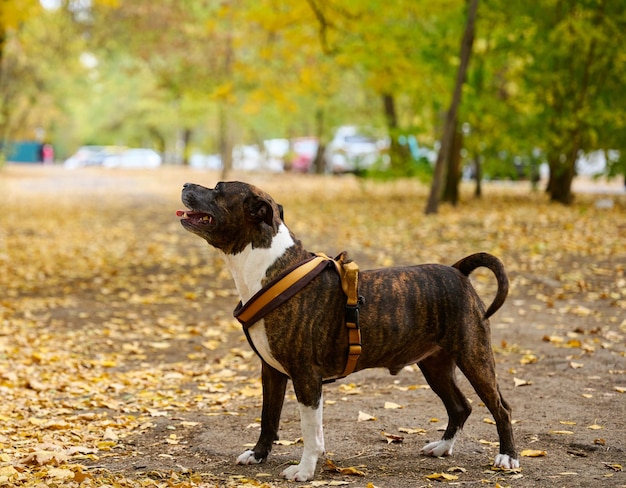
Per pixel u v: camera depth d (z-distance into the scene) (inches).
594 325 375.6
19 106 1759.4
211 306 462.9
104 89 2055.9
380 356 209.5
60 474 206.5
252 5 855.7
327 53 725.9
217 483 199.8
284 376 217.9
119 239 727.1
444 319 210.2
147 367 348.8
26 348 372.2
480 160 992.9
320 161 1660.9
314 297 203.3
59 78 1753.2
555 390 281.7
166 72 1181.7
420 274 213.0
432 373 223.3
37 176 1598.2
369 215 784.9
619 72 829.8
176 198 1124.5
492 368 211.9
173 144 2559.1
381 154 928.9
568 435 232.7
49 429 260.2
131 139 2637.8
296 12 700.0
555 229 630.5
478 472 205.6
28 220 868.0
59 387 312.8
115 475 209.2
